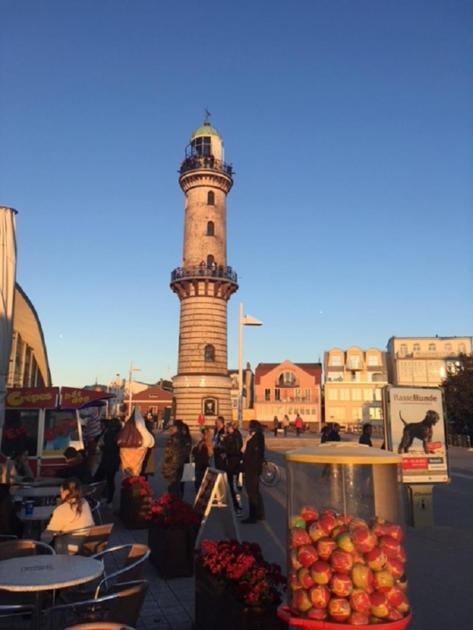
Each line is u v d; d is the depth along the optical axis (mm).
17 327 28062
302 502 4074
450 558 8703
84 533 6262
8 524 7570
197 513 8289
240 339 21125
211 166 45219
